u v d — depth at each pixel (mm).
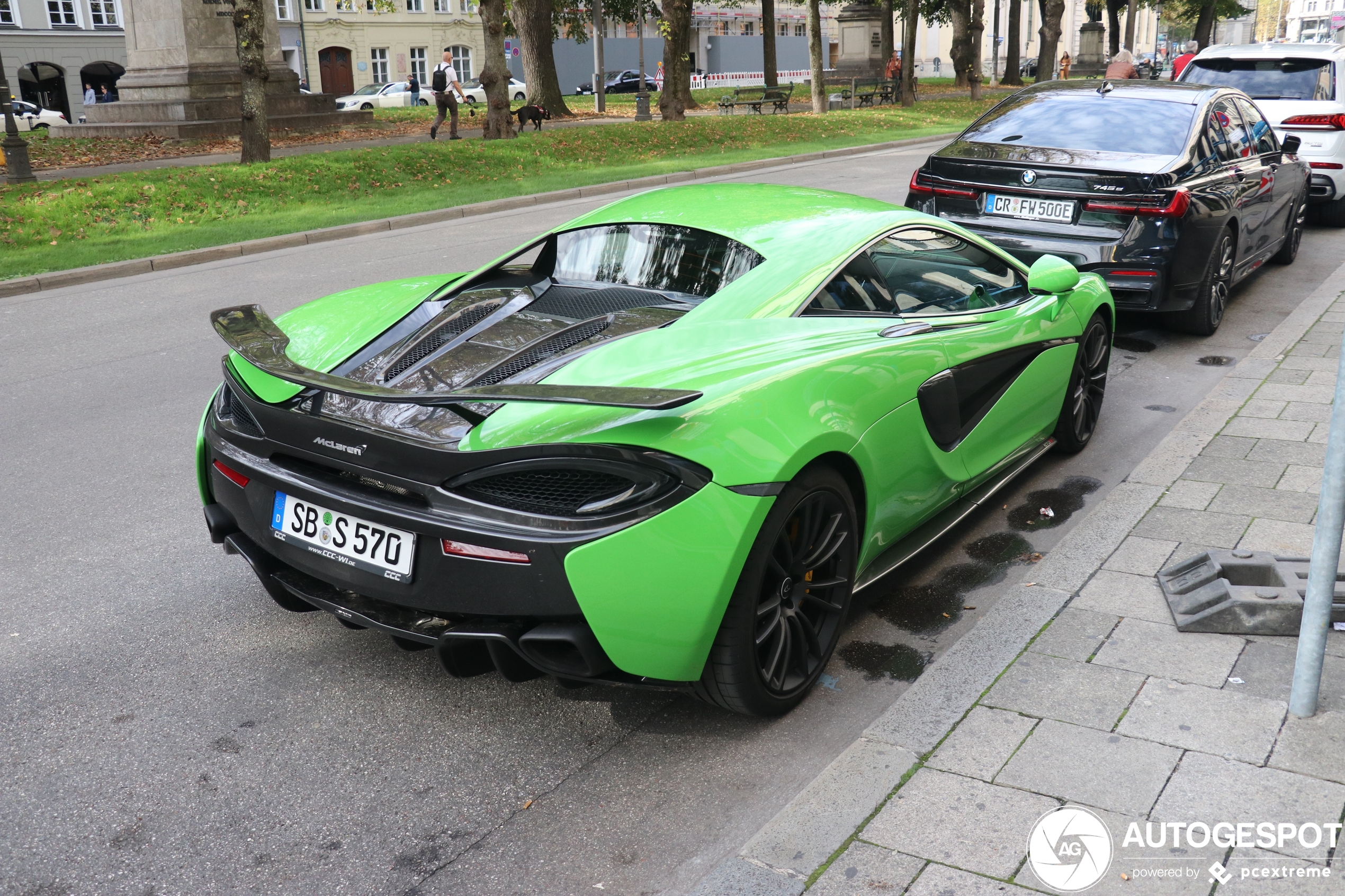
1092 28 48500
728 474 2504
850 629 3434
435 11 51688
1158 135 6441
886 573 3311
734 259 3336
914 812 2383
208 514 3223
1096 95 6953
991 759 2559
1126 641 3074
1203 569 3350
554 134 21797
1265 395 5312
